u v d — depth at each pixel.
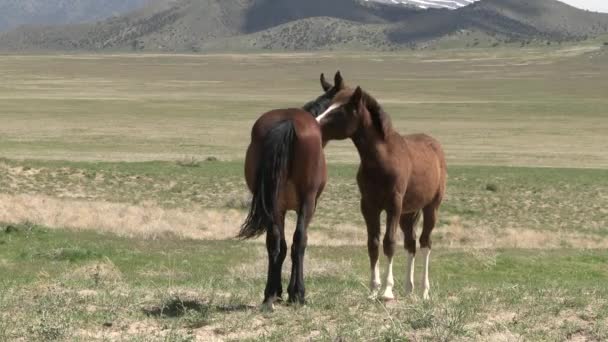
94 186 39.25
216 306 10.03
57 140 62.03
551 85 151.75
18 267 18.17
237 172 43.72
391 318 8.77
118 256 20.78
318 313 9.53
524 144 65.81
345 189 39.59
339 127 10.66
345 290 11.41
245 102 108.88
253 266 17.34
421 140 11.88
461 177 43.56
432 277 19.42
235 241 25.80
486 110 98.31
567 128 78.88
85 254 20.33
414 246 11.87
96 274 13.30
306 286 12.57
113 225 28.69
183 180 41.12
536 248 27.58
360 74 198.50
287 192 9.69
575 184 42.34
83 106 97.19
